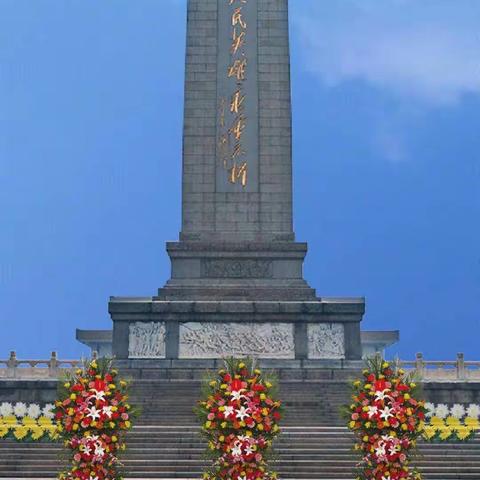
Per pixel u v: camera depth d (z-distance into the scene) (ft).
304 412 256.73
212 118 345.10
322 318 316.19
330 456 212.43
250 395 138.62
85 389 142.10
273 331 315.78
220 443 138.00
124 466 204.74
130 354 313.94
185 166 342.03
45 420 237.04
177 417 249.75
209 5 352.08
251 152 343.26
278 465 208.54
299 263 335.06
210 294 327.26
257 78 347.97
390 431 139.85
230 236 337.31
